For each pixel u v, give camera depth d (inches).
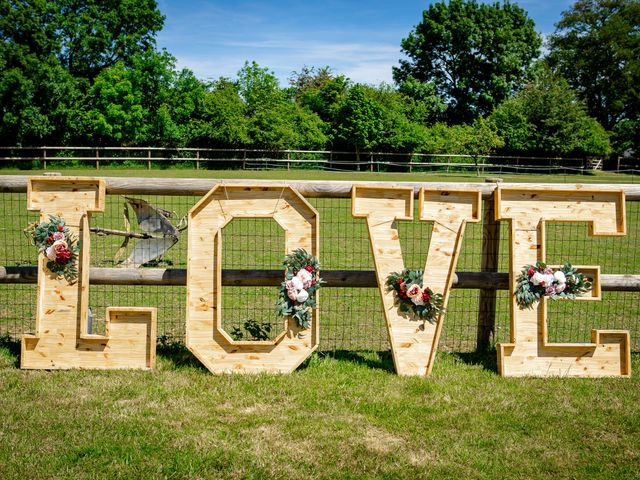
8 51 1334.9
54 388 180.2
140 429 154.6
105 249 385.1
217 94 1444.4
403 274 201.8
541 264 205.6
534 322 205.5
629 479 137.9
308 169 1312.7
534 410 173.5
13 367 198.4
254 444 148.8
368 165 1397.6
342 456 144.3
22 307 265.9
